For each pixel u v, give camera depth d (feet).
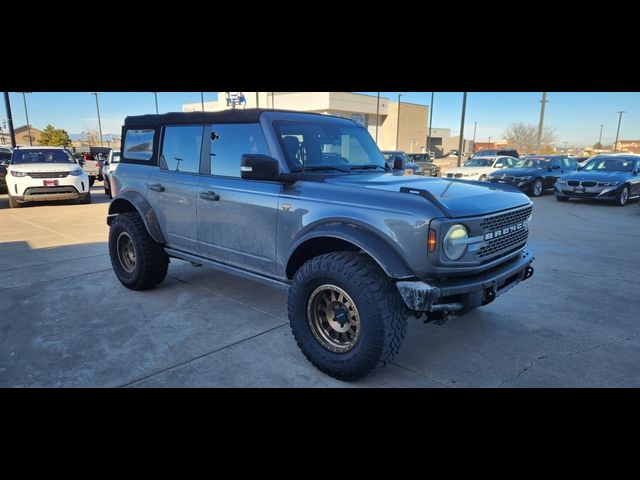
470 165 71.97
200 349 12.37
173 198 15.20
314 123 13.71
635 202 50.52
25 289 17.35
